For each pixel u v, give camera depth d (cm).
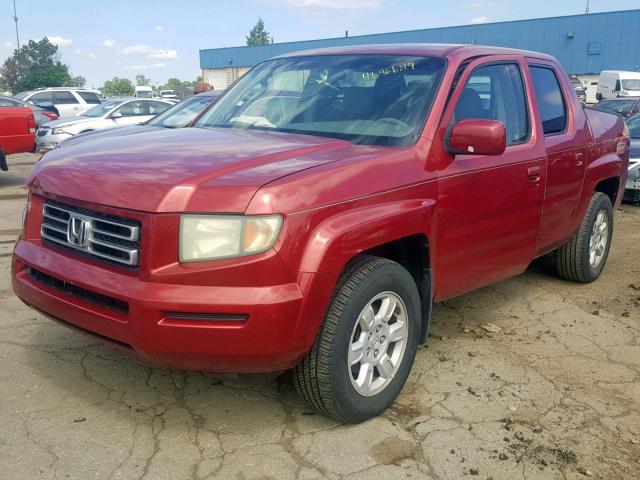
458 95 394
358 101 399
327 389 314
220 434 324
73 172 323
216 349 285
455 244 383
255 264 281
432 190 357
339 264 300
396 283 339
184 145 353
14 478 283
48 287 325
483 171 394
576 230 554
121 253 295
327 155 334
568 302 546
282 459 305
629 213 977
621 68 3722
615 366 421
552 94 514
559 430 339
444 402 364
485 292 565
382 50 440
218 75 5416
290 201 289
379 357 340
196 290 281
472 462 308
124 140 380
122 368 391
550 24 3866
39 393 357
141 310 281
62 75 6475
